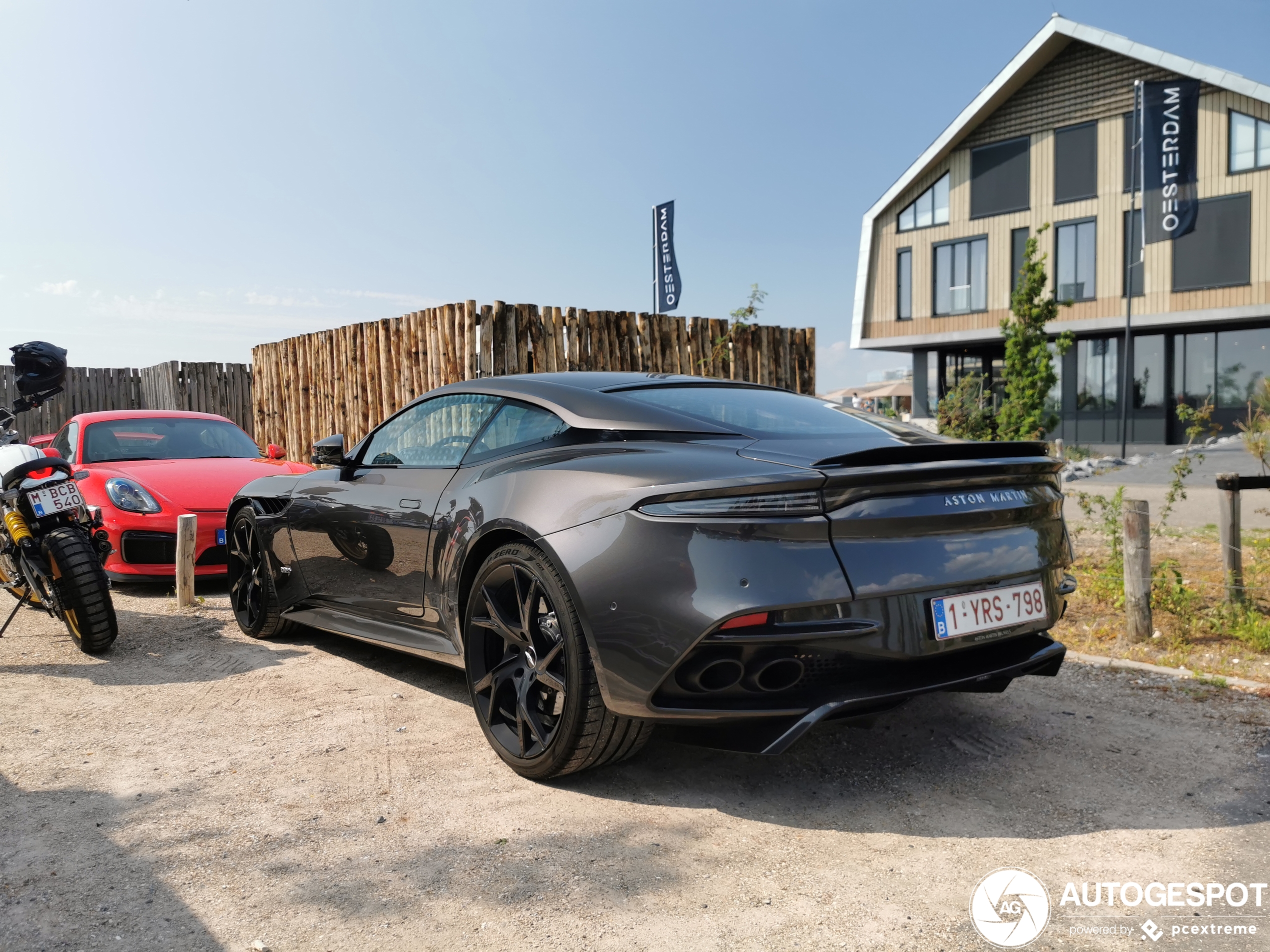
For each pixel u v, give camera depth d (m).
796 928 1.96
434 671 3.96
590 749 2.56
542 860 2.26
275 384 10.47
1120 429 22.06
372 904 2.05
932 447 2.53
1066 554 2.87
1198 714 3.30
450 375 7.07
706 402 3.07
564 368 7.30
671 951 1.87
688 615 2.29
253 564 4.54
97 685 3.76
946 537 2.49
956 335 24.09
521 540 2.80
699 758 2.94
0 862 2.25
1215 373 20.78
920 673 2.49
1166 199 19.41
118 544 5.69
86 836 2.39
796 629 2.26
